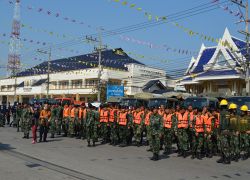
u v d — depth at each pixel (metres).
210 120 13.24
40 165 10.48
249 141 13.51
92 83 52.84
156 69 56.88
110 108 17.30
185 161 12.42
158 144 12.45
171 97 25.02
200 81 37.72
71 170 9.86
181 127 13.62
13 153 12.74
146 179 9.05
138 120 16.66
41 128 16.98
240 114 13.88
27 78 68.00
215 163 12.18
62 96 57.47
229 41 35.78
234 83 34.91
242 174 10.30
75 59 56.72
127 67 54.91
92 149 14.70
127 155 13.25
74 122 19.05
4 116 25.72
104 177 9.09
